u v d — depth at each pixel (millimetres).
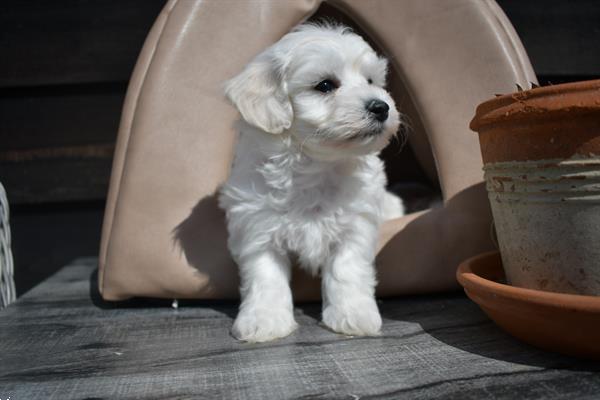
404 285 559
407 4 567
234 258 533
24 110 758
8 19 730
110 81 752
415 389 391
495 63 552
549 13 720
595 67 730
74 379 418
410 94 578
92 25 741
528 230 422
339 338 471
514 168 422
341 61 518
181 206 562
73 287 633
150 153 561
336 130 495
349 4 576
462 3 558
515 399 377
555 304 386
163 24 575
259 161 521
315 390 394
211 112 569
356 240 520
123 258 556
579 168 397
